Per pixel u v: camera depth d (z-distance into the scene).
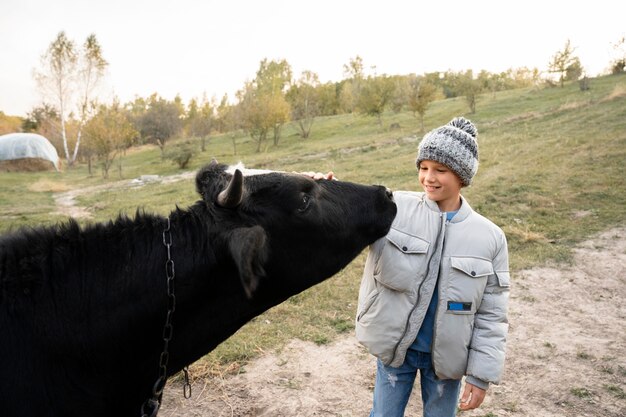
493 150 16.25
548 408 4.00
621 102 23.02
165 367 2.31
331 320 5.58
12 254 2.22
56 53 47.62
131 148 58.53
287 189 2.46
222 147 44.69
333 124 49.50
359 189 2.76
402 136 30.66
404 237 2.58
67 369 2.18
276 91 60.09
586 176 11.26
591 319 5.60
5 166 38.22
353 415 3.95
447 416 2.71
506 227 8.57
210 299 2.45
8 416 2.03
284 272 2.53
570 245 7.86
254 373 4.54
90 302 2.24
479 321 2.61
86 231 2.40
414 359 2.69
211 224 2.41
